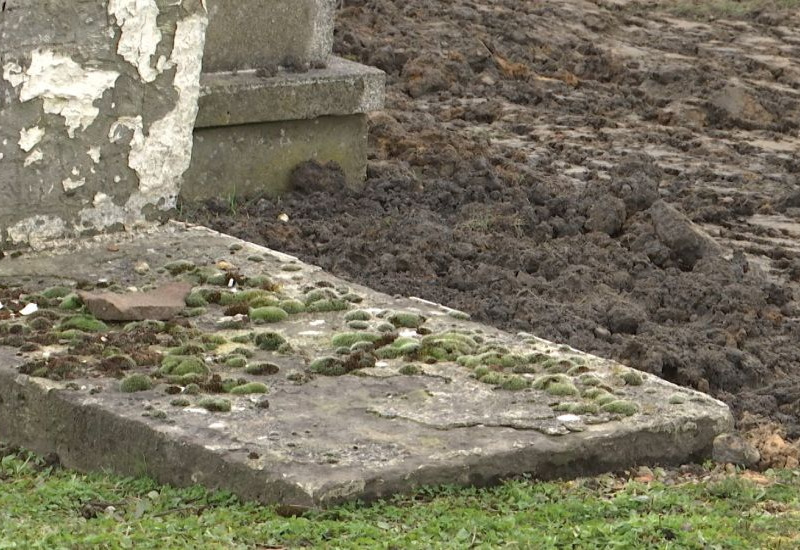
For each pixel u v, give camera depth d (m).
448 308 12.34
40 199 12.97
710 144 21.42
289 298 12.23
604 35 28.52
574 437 10.05
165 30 13.25
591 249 15.34
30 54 12.66
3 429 10.71
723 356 12.76
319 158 16.48
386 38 24.89
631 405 10.53
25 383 10.53
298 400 10.41
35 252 12.94
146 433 9.85
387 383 10.77
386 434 9.95
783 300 14.82
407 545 8.66
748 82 25.36
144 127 13.34
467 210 16.25
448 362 11.20
